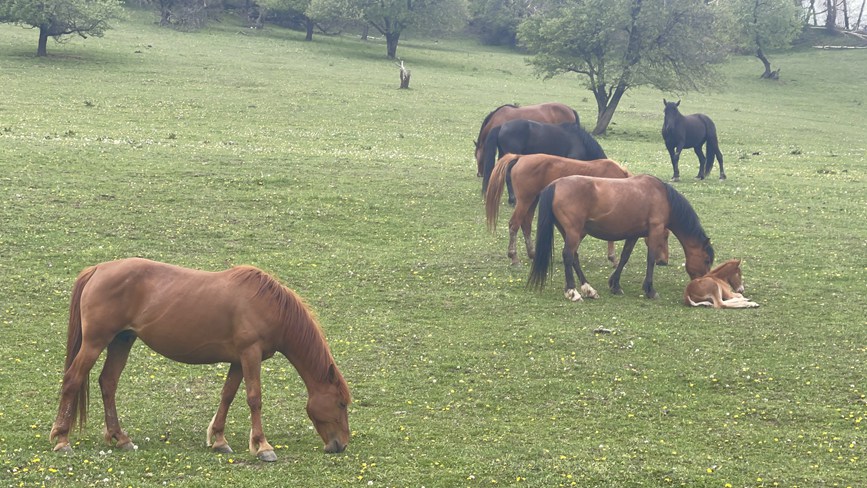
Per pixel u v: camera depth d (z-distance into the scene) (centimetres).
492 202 1998
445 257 2023
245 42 7100
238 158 2828
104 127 3391
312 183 2589
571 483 945
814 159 3800
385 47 7969
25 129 3138
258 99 4503
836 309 1744
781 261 2075
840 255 2127
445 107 4772
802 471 1023
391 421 1163
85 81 4609
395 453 1028
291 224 2203
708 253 1816
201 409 1180
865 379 1381
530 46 5134
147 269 963
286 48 7000
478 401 1263
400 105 4709
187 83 4831
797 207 2623
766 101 6444
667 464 1021
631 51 4722
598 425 1188
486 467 985
